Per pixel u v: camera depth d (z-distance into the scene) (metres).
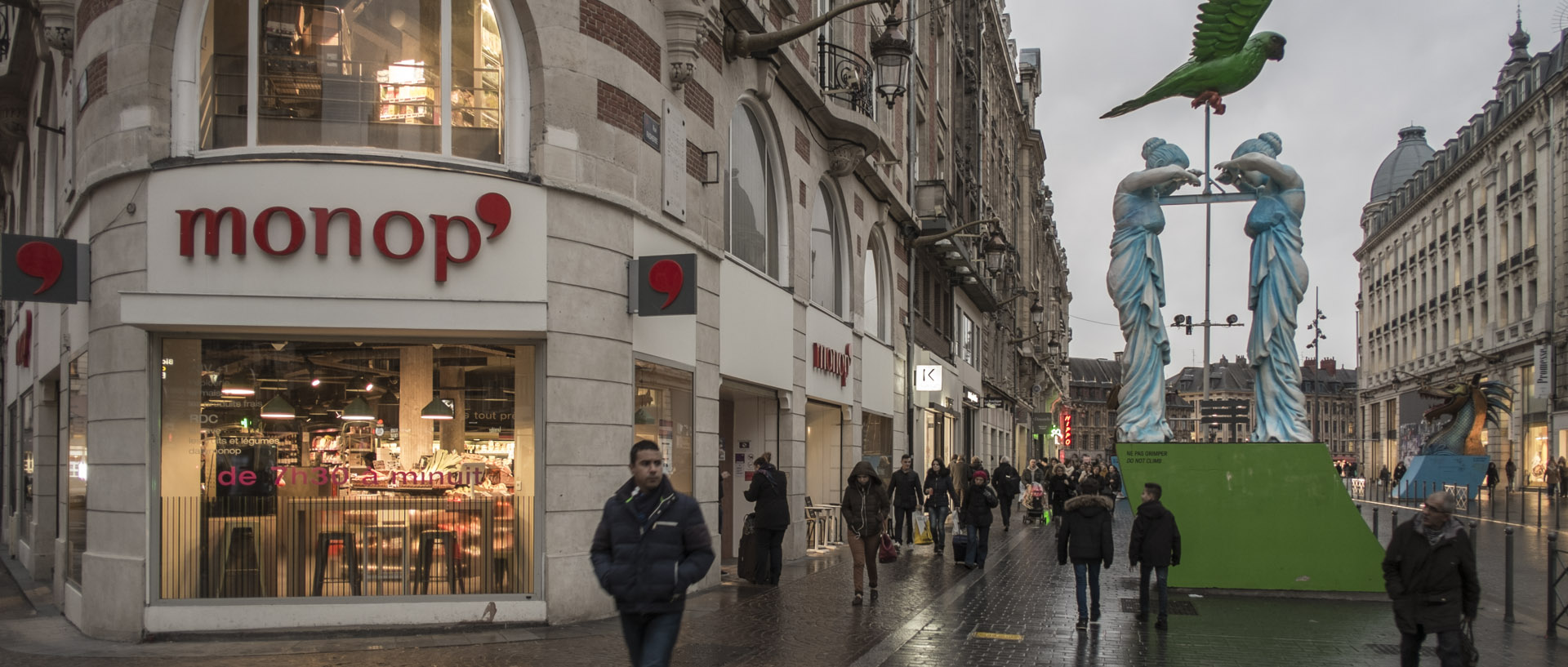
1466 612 7.68
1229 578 13.56
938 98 33.19
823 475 20.38
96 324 10.29
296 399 10.34
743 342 14.77
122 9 10.23
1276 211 14.28
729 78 14.42
